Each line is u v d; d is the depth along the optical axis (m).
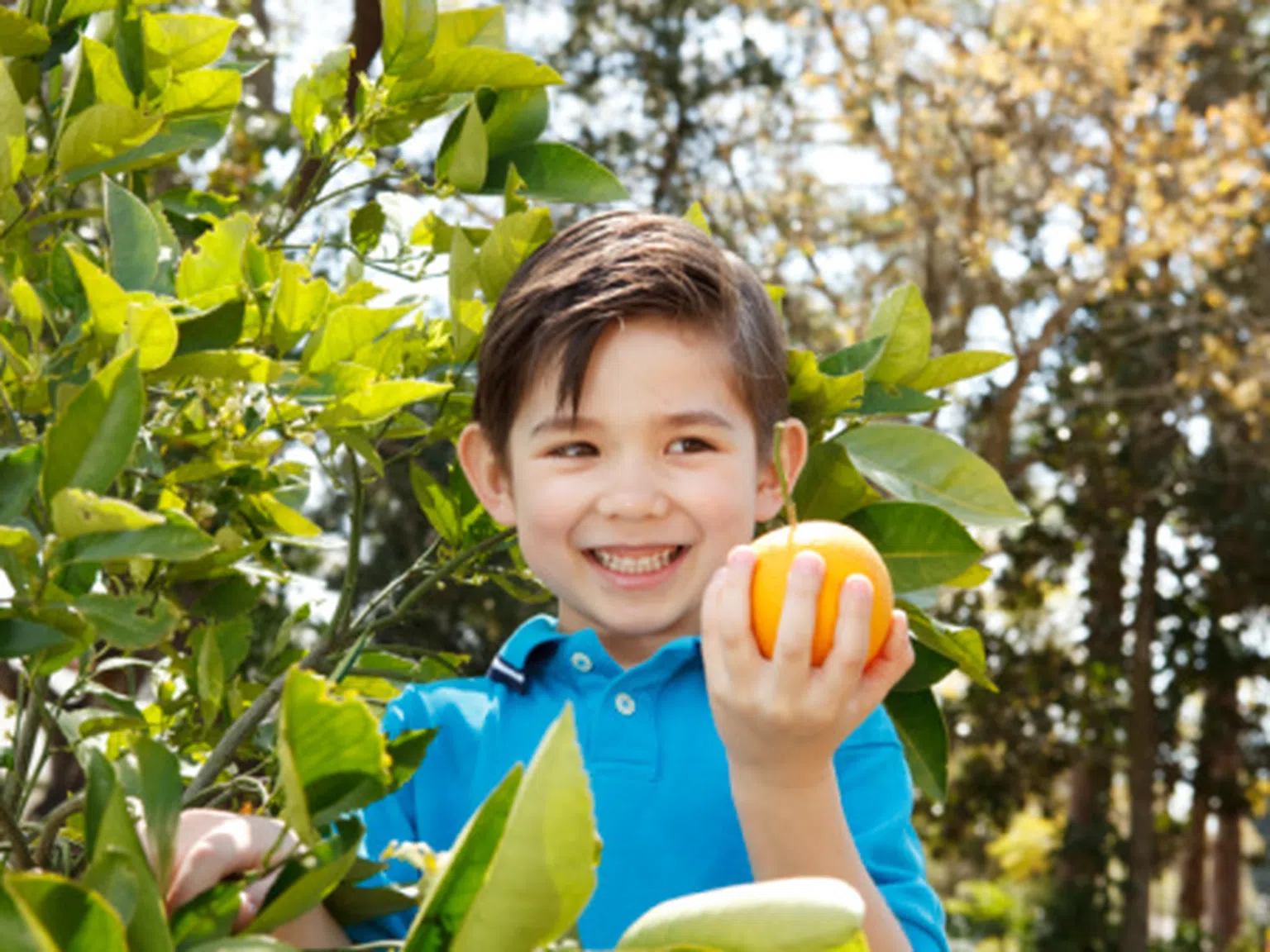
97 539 1.08
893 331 1.73
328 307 1.50
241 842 1.13
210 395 1.45
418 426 1.73
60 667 1.33
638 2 13.41
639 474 1.44
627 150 13.33
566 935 0.94
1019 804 16.05
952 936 17.84
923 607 1.61
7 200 1.47
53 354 1.34
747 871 1.46
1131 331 14.91
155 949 0.85
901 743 1.60
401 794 1.57
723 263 1.56
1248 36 15.96
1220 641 16.67
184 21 1.54
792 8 13.03
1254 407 13.37
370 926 1.27
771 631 1.17
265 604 4.09
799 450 1.62
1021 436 16.69
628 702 1.51
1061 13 11.61
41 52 1.58
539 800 0.79
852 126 12.31
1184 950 19.11
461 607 10.10
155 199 1.83
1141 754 16.42
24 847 1.25
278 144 5.91
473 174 1.73
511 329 1.50
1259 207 12.98
